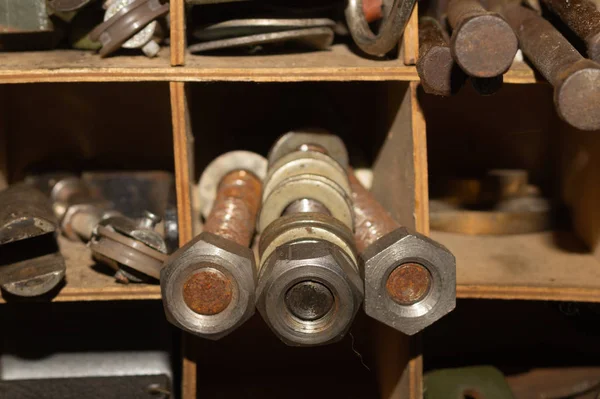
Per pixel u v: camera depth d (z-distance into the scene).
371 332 1.68
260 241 1.06
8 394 1.44
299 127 1.44
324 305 0.96
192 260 0.97
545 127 1.69
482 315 1.72
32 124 1.66
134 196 1.62
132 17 1.16
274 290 0.92
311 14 1.25
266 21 1.18
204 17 1.21
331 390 1.62
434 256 0.97
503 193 1.59
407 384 1.27
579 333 1.71
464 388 1.47
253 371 1.73
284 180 1.16
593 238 1.38
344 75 1.13
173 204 1.49
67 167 1.63
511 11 1.23
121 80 1.12
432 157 1.73
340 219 1.13
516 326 1.73
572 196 1.53
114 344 1.57
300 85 1.55
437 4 1.43
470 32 0.86
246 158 1.35
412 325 0.99
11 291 1.11
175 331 1.66
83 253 1.37
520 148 1.71
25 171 1.60
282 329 0.95
